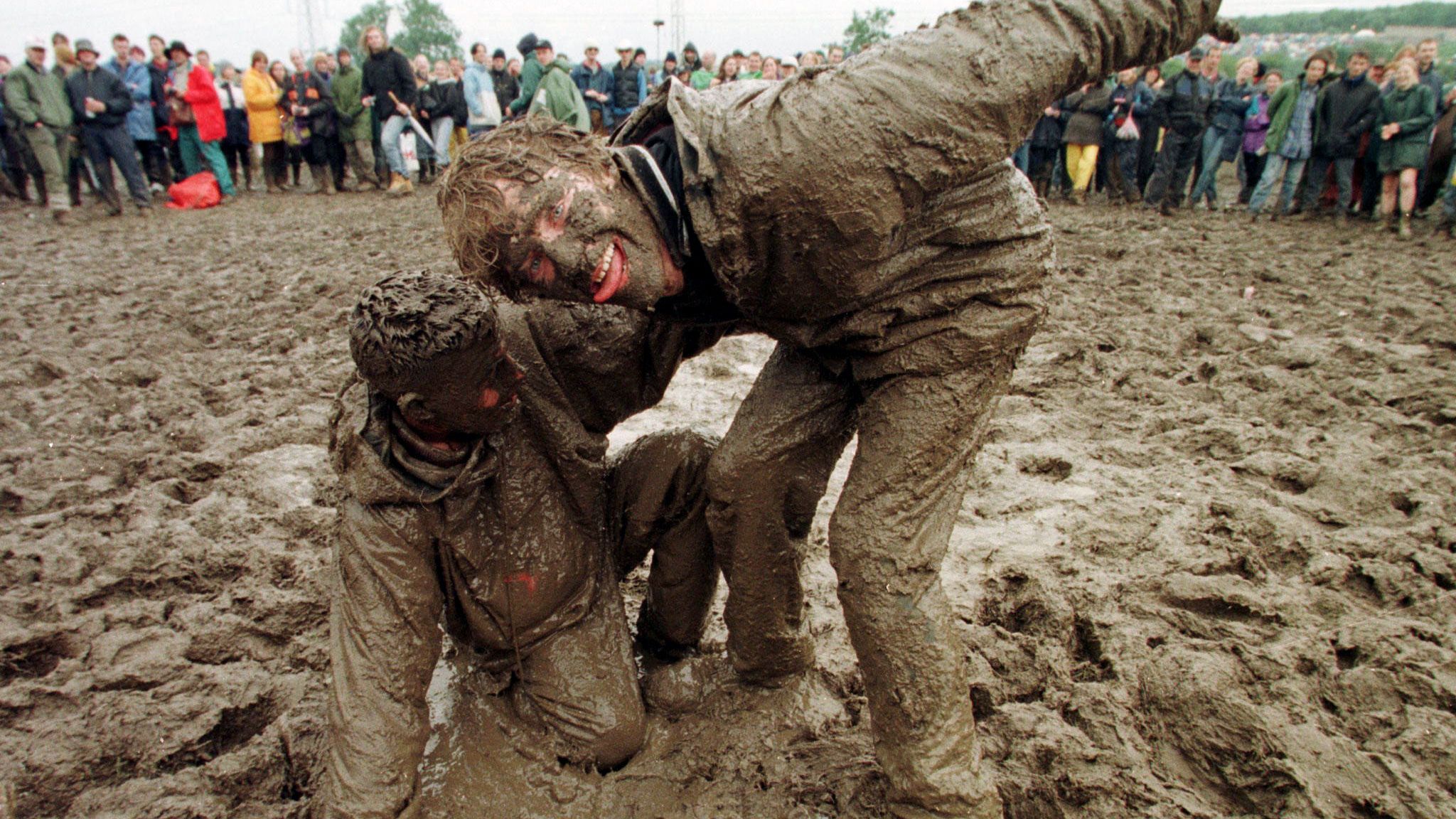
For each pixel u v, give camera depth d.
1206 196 13.18
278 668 2.91
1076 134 12.95
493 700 2.57
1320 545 3.44
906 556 2.07
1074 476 4.10
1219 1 1.83
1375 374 5.28
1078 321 6.52
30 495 4.01
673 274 1.89
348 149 14.57
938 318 2.06
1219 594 3.12
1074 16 1.73
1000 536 3.59
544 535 2.42
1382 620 2.98
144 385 5.59
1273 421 4.73
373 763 1.99
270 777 2.46
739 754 2.46
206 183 13.82
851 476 2.16
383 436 2.07
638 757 2.46
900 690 2.09
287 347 6.16
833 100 1.69
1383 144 10.19
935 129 1.68
